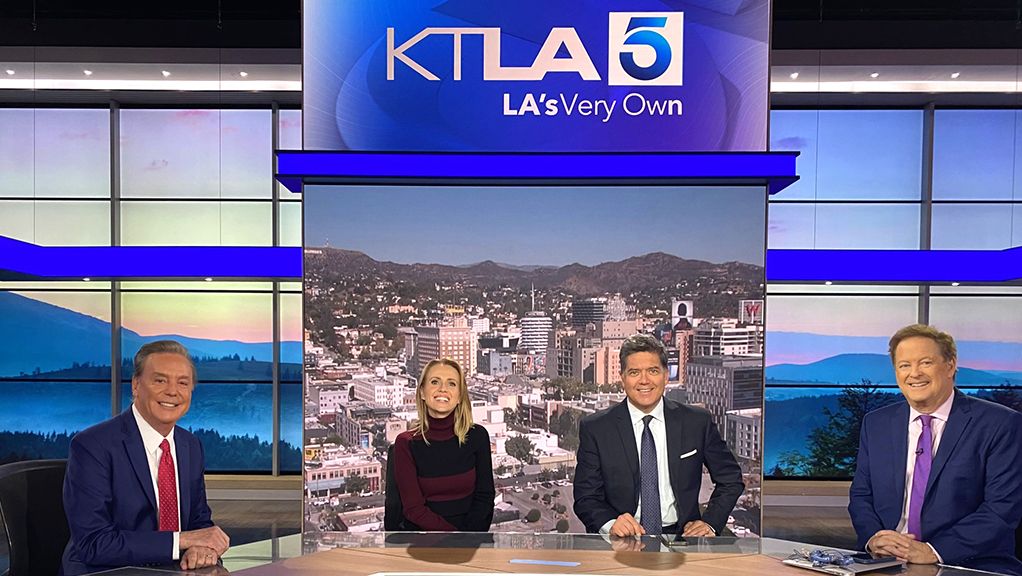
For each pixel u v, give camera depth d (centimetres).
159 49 543
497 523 279
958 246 659
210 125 680
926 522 207
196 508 217
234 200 681
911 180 666
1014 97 634
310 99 271
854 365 680
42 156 672
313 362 279
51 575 219
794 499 635
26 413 685
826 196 669
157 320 686
